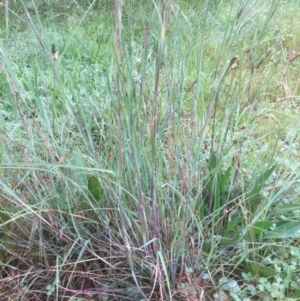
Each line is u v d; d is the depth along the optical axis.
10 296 1.37
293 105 2.46
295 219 1.64
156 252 1.33
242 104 2.08
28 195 1.53
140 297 1.38
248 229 1.44
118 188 1.33
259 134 2.06
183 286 1.34
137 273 1.42
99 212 1.49
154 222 1.33
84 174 1.53
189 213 1.44
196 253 1.44
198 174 1.53
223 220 1.59
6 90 2.27
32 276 1.39
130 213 1.37
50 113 1.77
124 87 1.22
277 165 1.67
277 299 1.34
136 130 1.37
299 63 2.82
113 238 1.46
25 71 2.12
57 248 1.51
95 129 1.90
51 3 3.31
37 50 2.27
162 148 1.51
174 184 1.38
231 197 1.65
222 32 2.94
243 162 1.80
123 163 1.41
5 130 1.64
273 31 2.95
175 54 1.40
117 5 1.15
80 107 1.56
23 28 2.81
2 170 1.54
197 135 1.59
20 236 1.53
